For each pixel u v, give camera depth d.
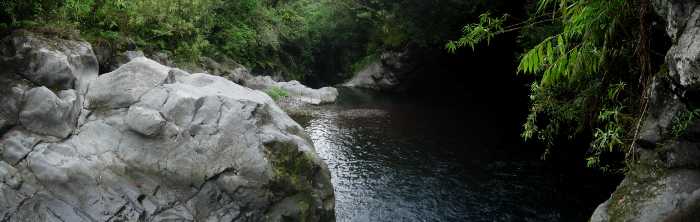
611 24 4.61
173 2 20.05
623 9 4.64
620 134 5.75
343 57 41.69
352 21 37.69
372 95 30.66
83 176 7.73
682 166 4.86
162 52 19.48
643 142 5.25
